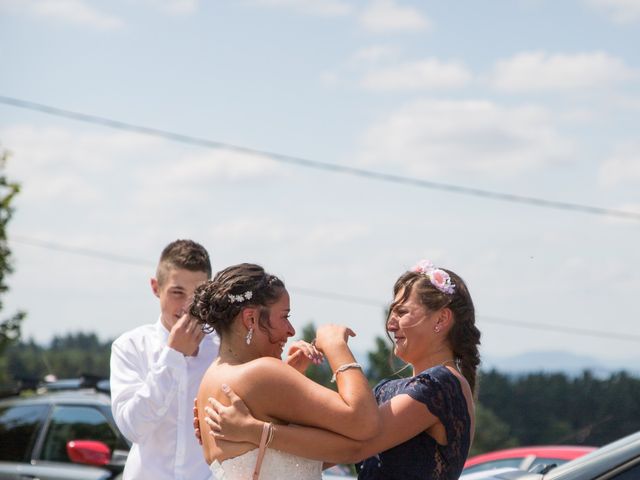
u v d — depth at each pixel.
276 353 3.93
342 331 3.95
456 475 3.85
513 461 8.27
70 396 7.97
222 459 3.78
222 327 3.91
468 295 4.11
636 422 56.88
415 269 4.15
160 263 5.27
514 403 60.28
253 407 3.72
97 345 97.31
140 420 4.93
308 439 3.66
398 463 3.81
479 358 4.11
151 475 4.99
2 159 17.23
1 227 17.03
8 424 8.11
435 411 3.78
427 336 4.05
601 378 60.03
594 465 4.27
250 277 3.89
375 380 29.64
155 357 5.17
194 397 5.05
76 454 7.12
